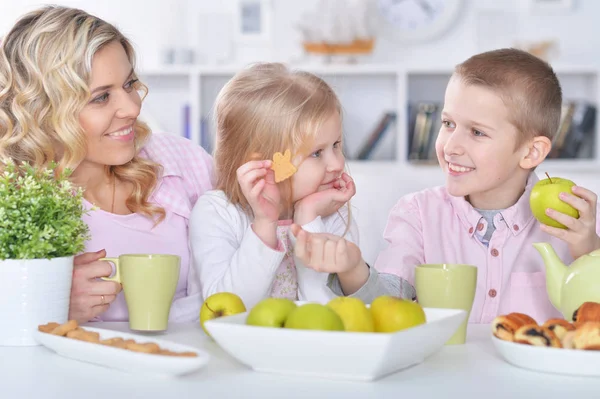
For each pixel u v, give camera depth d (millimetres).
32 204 959
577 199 1192
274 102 1338
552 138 1542
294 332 750
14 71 1366
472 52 4016
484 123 1442
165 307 1029
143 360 778
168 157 1608
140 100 1426
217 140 1439
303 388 750
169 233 1522
